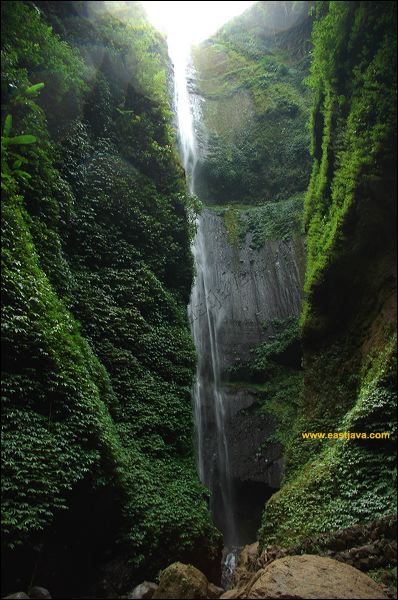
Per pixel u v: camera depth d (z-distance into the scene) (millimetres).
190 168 22297
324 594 4660
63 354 6488
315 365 11234
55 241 8102
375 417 7422
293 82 24797
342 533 6660
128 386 8867
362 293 10094
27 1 9664
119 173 10828
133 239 10805
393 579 5473
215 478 15008
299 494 8172
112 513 6348
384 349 8391
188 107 24344
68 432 5809
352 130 9539
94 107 10961
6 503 4758
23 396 5645
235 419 15852
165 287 11414
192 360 10531
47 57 9070
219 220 20609
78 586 5602
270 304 17953
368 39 9203
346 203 9695
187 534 7246
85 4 12102
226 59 27734
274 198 21984
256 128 23797
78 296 8797
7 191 6723
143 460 7957
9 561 4715
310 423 10414
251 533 14500
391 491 6652
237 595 5215
